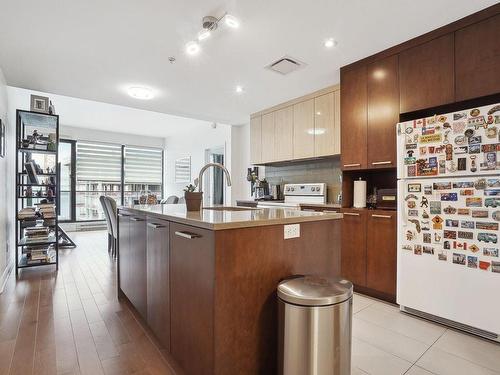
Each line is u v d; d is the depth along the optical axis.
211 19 2.06
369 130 2.72
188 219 1.42
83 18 2.08
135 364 1.65
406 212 2.31
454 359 1.74
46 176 3.88
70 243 5.15
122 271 2.57
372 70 2.69
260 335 1.39
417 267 2.24
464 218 1.99
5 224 3.42
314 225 1.65
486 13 2.00
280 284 1.37
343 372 1.30
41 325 2.12
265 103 4.10
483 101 2.19
